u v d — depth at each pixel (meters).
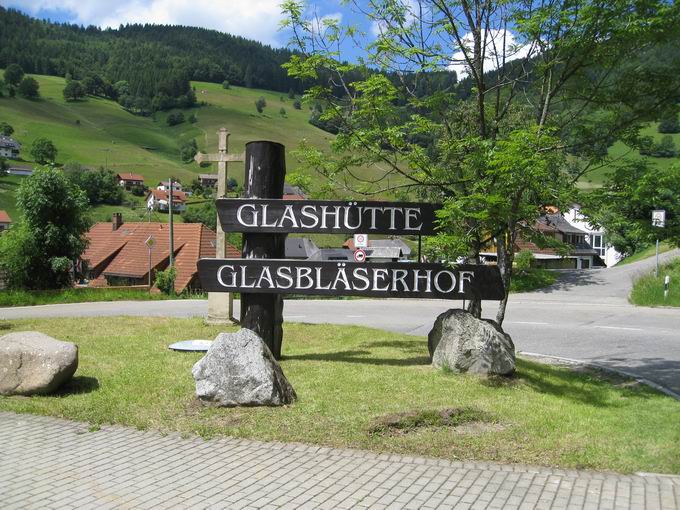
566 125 8.64
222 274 8.50
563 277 31.84
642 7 7.60
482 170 7.94
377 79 7.86
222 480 4.77
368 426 5.89
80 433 5.84
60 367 6.91
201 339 10.94
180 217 86.75
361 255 25.83
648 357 11.08
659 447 5.58
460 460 5.26
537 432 5.89
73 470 4.93
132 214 88.75
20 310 18.86
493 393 7.16
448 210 7.34
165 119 172.62
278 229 8.48
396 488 4.66
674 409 7.06
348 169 9.04
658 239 7.59
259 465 5.09
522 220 8.27
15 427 5.97
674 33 7.55
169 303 22.00
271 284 8.45
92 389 7.16
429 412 6.20
